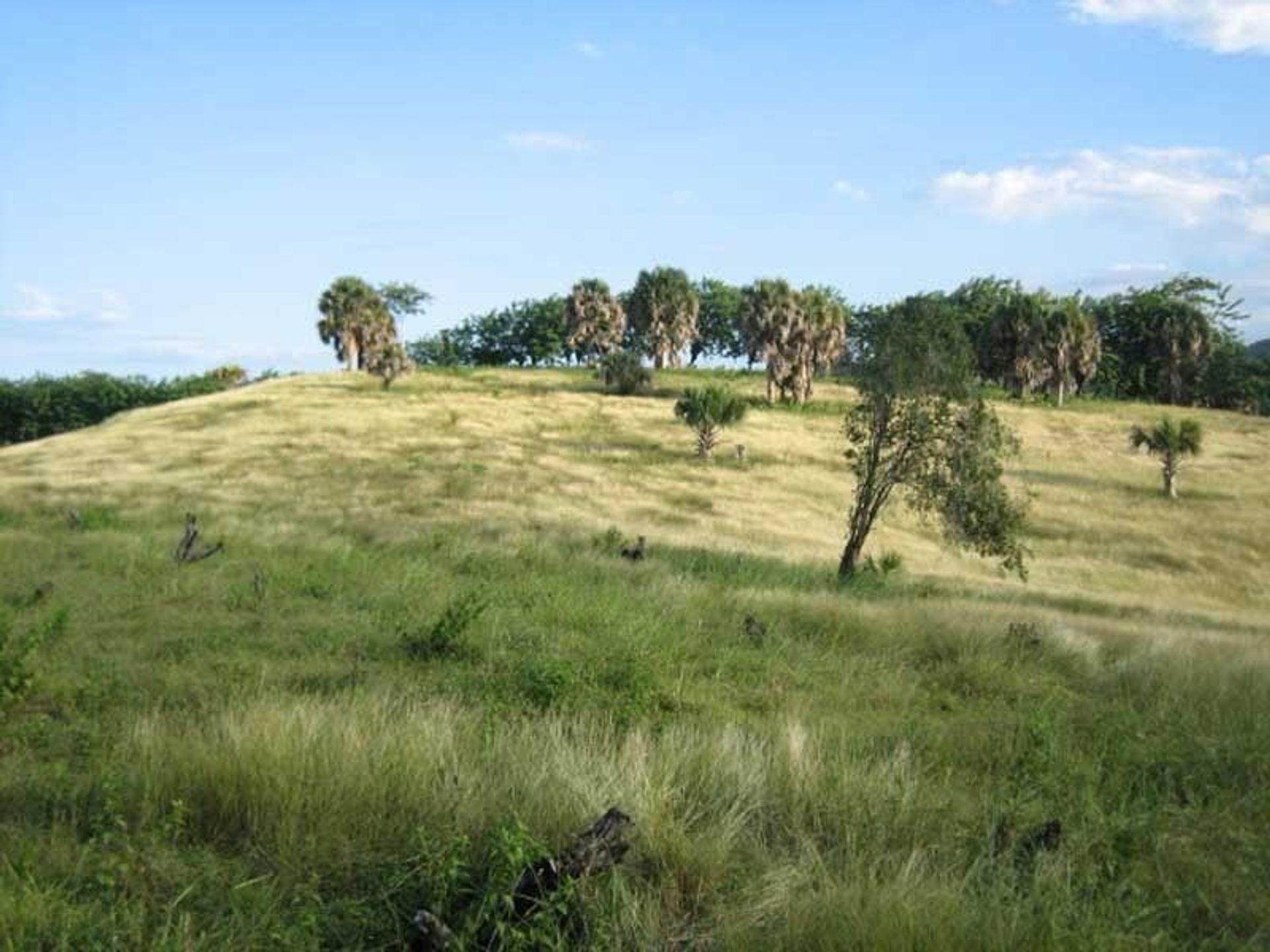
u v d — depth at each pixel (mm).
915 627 13727
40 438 89250
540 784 5539
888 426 23203
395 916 4348
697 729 7738
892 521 41969
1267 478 57094
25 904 4176
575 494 42000
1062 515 46250
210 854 4961
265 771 5555
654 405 72562
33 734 7184
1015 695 10750
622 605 14234
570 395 77125
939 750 7949
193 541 17484
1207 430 73875
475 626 12047
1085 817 6141
